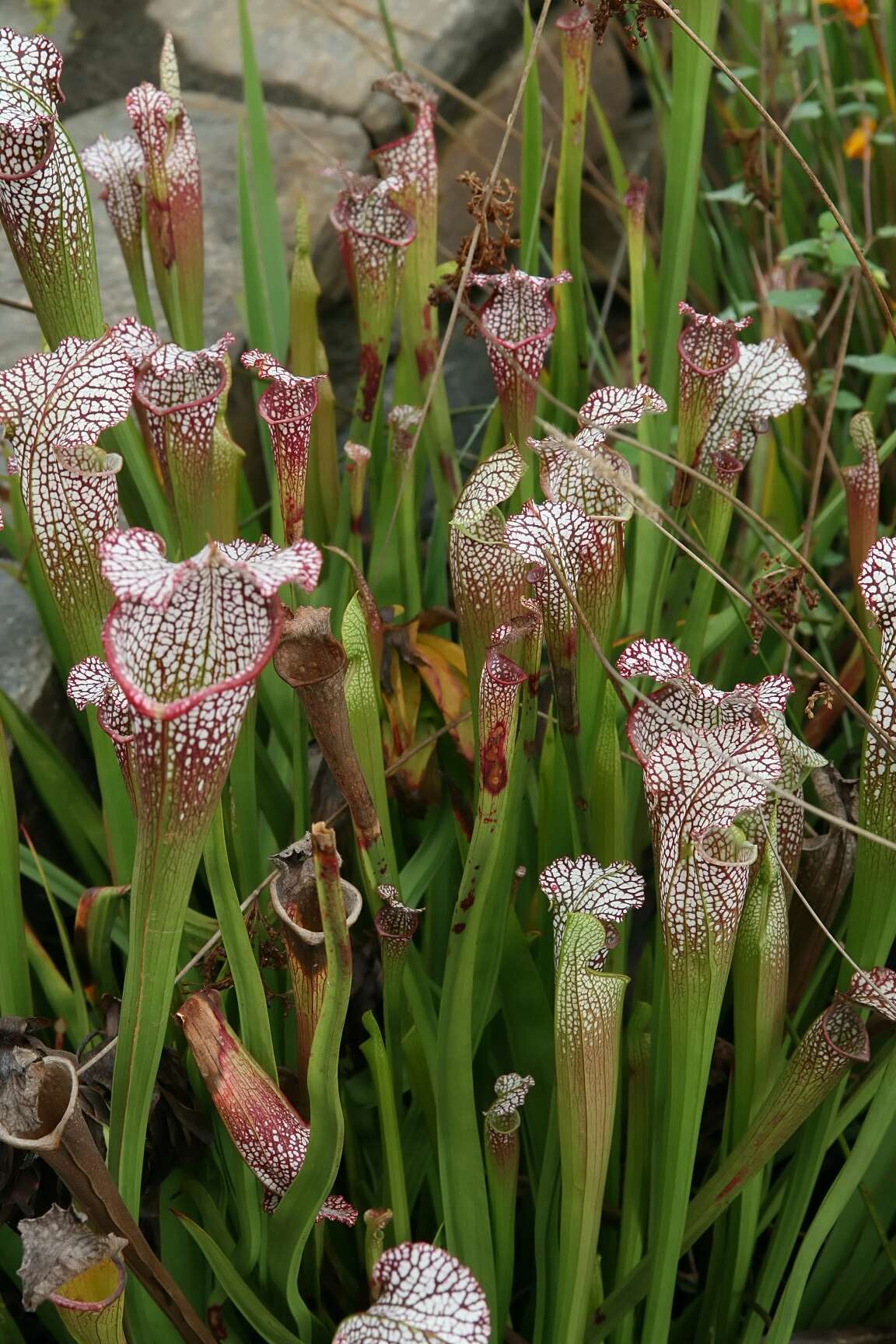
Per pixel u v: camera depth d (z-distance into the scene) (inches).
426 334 49.5
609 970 42.9
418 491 53.7
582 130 49.4
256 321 55.1
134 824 44.6
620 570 40.6
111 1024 41.9
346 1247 45.3
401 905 39.6
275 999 44.2
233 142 84.1
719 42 89.0
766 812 39.2
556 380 52.4
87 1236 35.0
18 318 68.6
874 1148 40.6
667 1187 39.1
